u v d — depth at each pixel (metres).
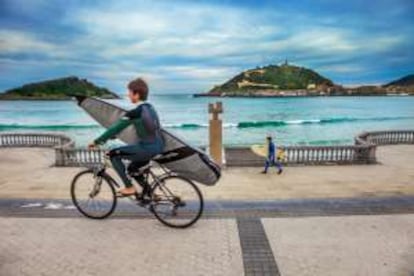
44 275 3.95
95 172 5.70
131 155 5.18
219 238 4.96
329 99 168.88
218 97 198.00
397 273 3.97
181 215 5.59
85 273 3.99
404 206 6.47
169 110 101.88
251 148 16.91
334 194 8.12
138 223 5.58
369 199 7.06
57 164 14.23
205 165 5.70
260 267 4.12
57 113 90.94
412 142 21.88
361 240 4.87
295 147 14.34
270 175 11.91
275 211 6.16
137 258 4.36
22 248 4.65
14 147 22.12
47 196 7.73
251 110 100.62
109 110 6.39
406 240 4.87
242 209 6.27
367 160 14.55
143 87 5.12
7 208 6.39
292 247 4.66
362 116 80.62
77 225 5.49
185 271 4.03
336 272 3.99
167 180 5.44
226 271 4.03
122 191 5.40
